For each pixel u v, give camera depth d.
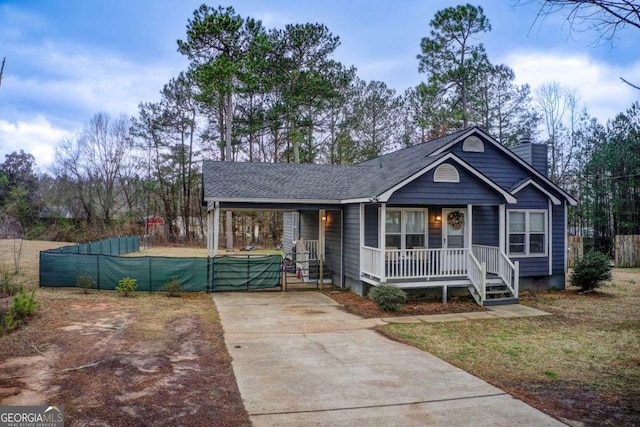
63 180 40.44
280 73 28.44
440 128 30.38
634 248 24.55
